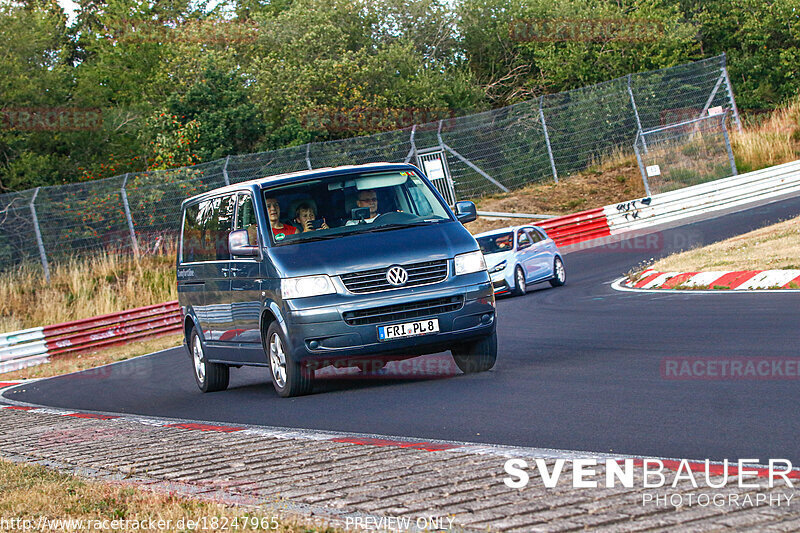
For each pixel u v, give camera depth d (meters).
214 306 15.90
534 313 22.08
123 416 14.83
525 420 10.19
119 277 38.88
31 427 14.23
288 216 14.04
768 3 69.19
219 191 16.02
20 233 38.72
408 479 7.54
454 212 14.73
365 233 13.69
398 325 12.99
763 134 51.59
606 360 13.88
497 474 7.42
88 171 53.78
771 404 9.70
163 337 34.16
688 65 53.47
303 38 60.84
